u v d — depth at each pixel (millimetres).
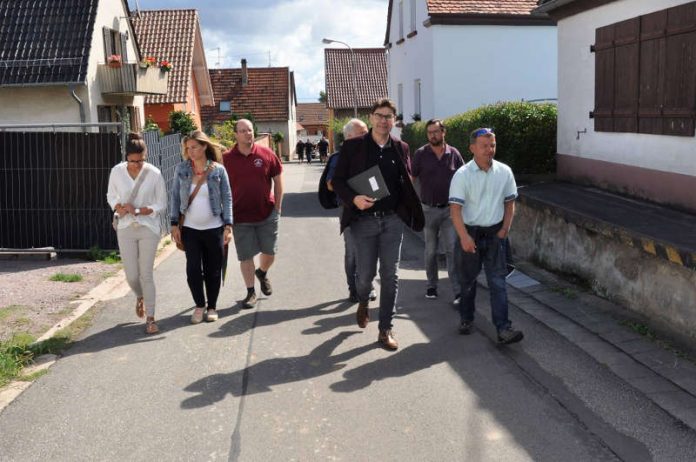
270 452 3943
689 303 5691
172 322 6652
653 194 7973
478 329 6188
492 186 5641
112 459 3896
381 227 5582
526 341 5828
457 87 18266
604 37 8914
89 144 10055
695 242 5742
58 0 20172
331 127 47344
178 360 5531
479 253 5793
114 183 6266
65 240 10266
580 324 6238
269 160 7117
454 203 5645
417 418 4348
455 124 12523
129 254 6258
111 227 10211
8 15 19906
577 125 9930
